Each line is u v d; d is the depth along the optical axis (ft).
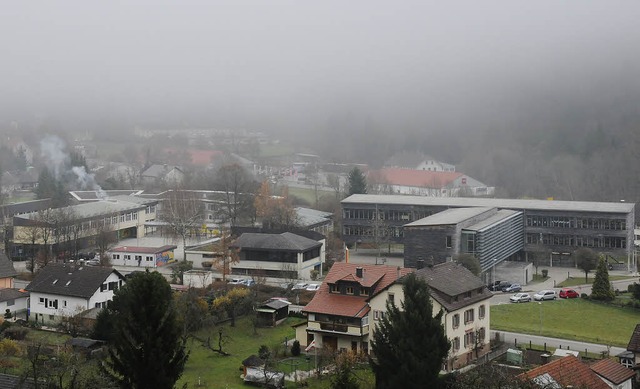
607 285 413.39
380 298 303.27
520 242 547.90
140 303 214.28
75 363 253.85
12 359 295.69
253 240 489.26
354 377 249.55
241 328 356.38
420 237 483.51
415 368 241.96
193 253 509.35
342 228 588.50
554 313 390.21
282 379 275.80
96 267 384.88
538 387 220.84
